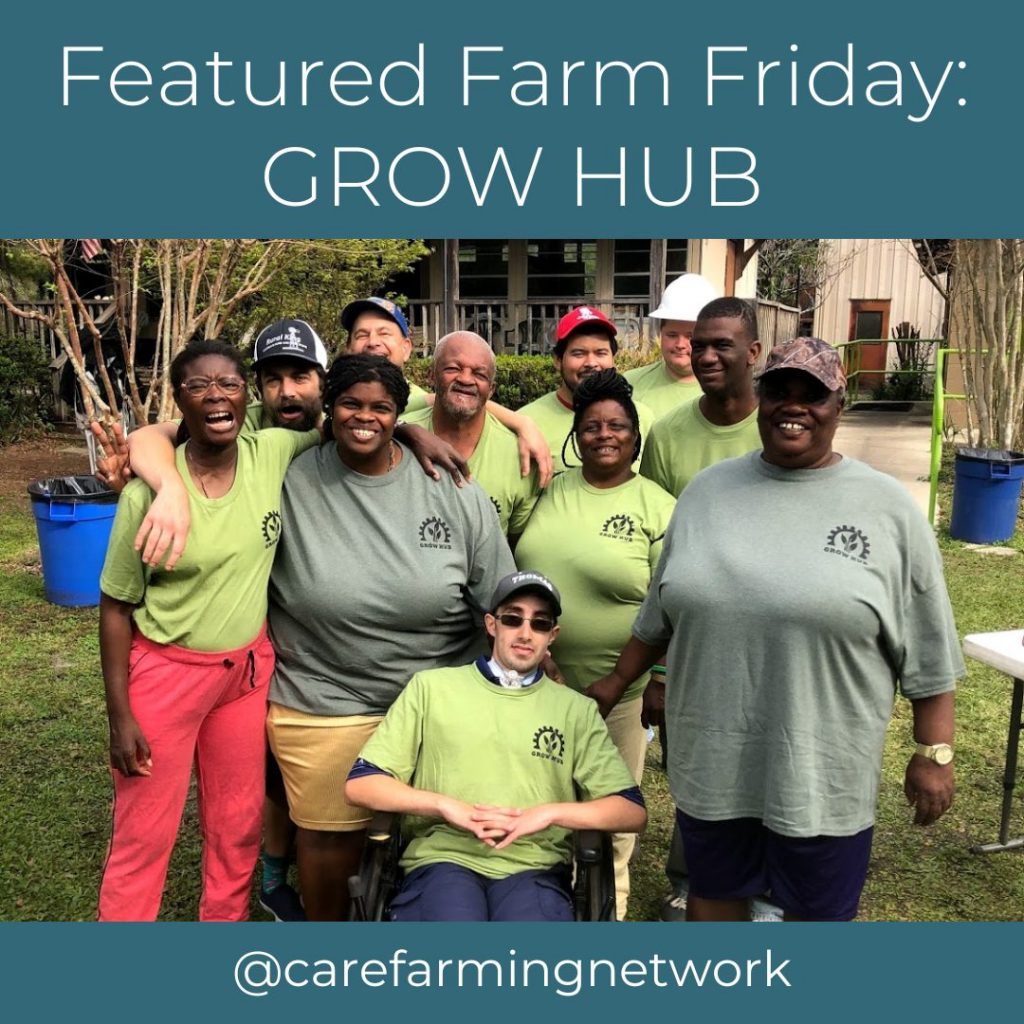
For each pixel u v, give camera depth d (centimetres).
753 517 227
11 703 481
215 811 283
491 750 256
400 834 266
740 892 245
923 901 338
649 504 294
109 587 257
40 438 1195
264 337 307
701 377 309
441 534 274
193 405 249
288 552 272
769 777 228
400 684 277
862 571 218
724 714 231
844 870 233
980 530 798
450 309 1166
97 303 1057
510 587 258
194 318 723
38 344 1198
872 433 1304
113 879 272
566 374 374
